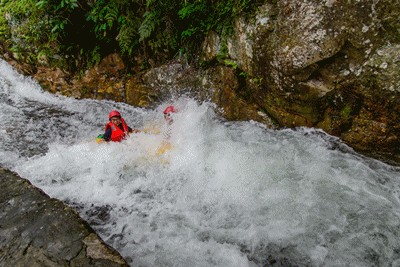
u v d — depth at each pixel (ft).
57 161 14.39
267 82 13.93
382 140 11.99
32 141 16.61
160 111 18.74
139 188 12.66
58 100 20.85
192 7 16.06
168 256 9.47
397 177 11.60
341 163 12.38
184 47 18.12
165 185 12.70
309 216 10.38
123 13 17.88
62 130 17.92
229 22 15.02
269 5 12.95
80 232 8.80
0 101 20.26
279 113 14.37
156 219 11.03
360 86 11.69
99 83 20.40
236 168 12.76
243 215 10.82
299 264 9.11
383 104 11.40
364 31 11.00
